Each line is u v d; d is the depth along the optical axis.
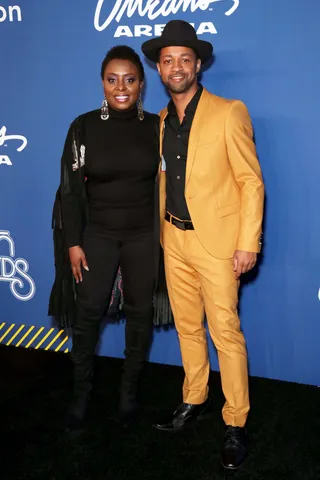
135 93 2.29
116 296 2.56
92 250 2.39
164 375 2.96
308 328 2.79
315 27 2.51
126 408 2.54
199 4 2.66
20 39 2.98
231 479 2.14
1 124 3.12
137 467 2.21
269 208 2.72
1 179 3.18
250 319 2.87
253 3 2.57
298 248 2.72
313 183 2.63
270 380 2.89
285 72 2.58
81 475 2.16
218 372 2.99
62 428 2.48
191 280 2.39
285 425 2.48
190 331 2.46
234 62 2.65
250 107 2.66
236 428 2.30
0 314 3.38
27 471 2.18
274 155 2.67
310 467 2.19
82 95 2.93
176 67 2.14
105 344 3.18
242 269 2.18
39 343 3.33
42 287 3.24
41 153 3.07
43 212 3.14
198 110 2.18
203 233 2.21
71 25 2.88
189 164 2.18
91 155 2.32
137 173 2.32
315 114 2.57
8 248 3.26
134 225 2.38
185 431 2.46
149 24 2.75
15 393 2.81
